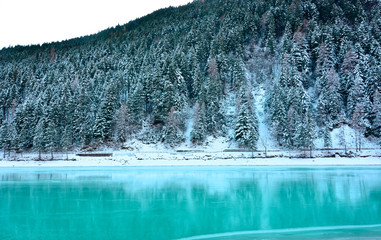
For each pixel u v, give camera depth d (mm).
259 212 18047
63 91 82312
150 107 82062
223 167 53531
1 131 69188
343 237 13109
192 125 71688
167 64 84875
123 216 17000
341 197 22938
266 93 82875
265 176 38062
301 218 16625
